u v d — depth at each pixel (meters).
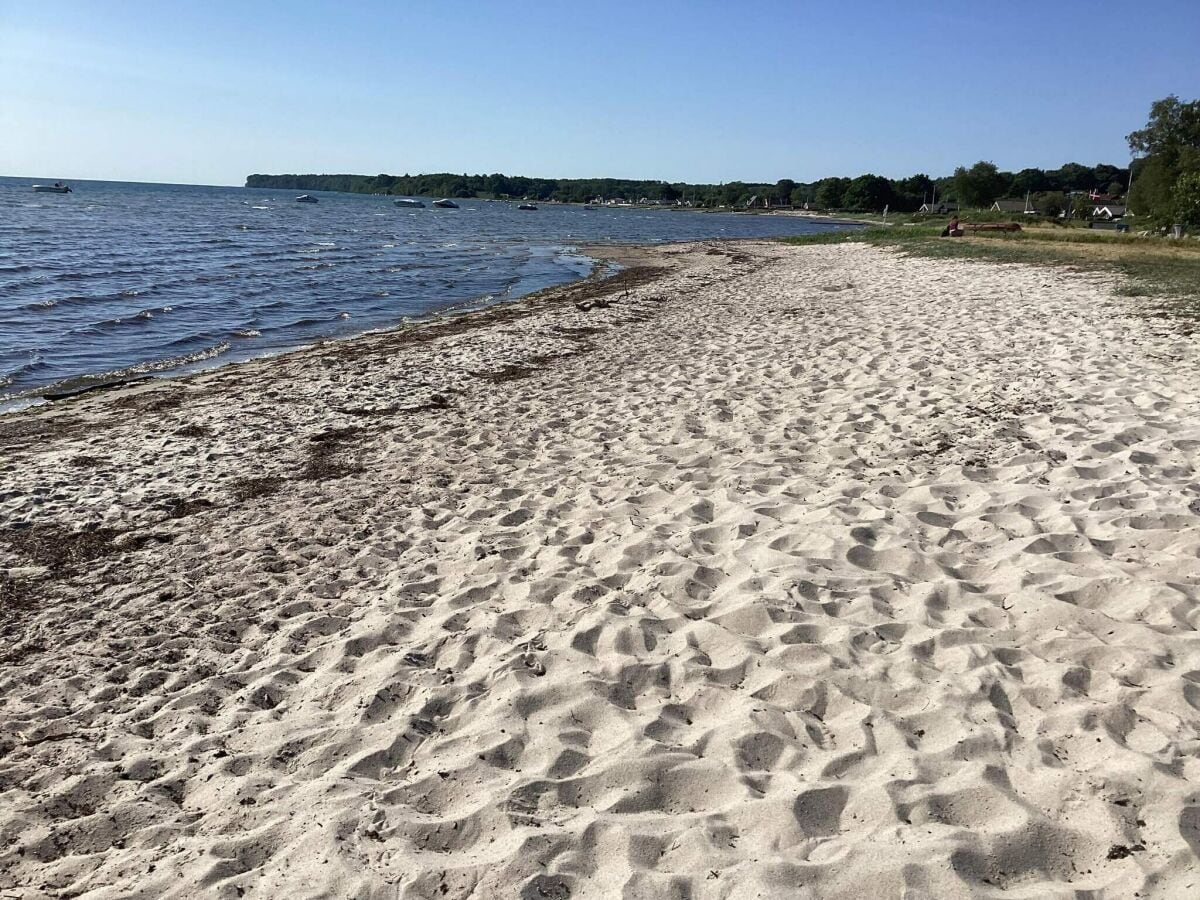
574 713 3.93
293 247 41.53
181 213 79.62
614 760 3.54
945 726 3.60
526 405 10.32
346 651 4.70
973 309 15.81
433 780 3.53
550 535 6.18
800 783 3.28
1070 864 2.82
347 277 28.45
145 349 15.70
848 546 5.45
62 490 7.66
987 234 46.38
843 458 7.49
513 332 16.05
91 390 12.28
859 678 3.99
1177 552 4.97
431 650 4.64
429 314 20.77
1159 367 9.91
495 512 6.78
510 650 4.54
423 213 108.62
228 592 5.56
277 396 11.33
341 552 6.14
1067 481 6.37
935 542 5.54
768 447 7.90
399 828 3.25
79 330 17.05
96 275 25.50
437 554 6.04
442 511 6.87
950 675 3.99
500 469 7.92
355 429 9.55
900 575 5.11
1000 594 4.73
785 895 2.73
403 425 9.66
